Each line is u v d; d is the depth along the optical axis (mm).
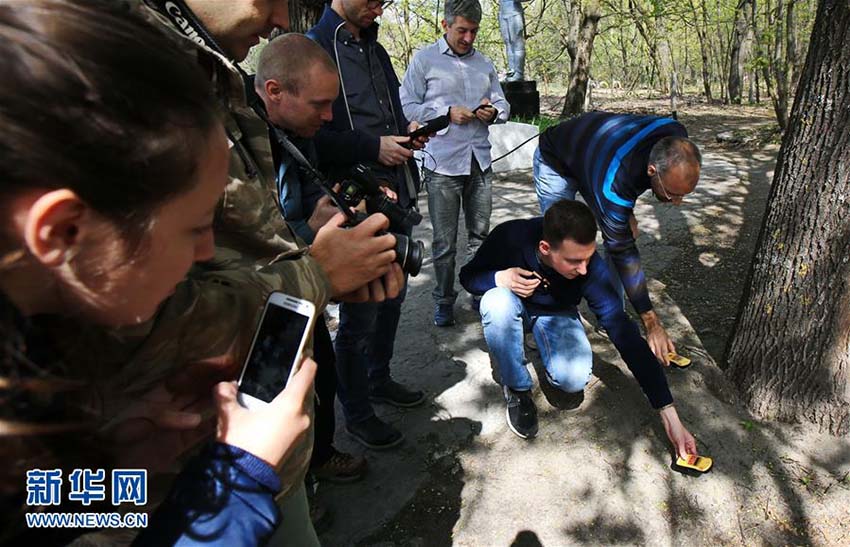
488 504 2168
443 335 3287
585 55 13648
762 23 17062
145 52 534
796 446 2377
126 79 512
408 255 1313
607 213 2422
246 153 1175
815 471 2271
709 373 2678
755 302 2539
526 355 2920
